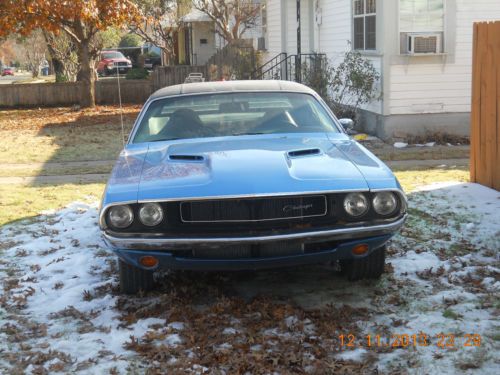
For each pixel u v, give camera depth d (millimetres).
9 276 5820
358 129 14625
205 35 38250
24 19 20047
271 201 4488
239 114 6059
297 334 4348
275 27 22672
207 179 4598
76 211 8180
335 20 16547
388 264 5652
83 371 3912
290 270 5711
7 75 70812
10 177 11016
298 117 6047
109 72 46938
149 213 4473
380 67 13094
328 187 4504
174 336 4352
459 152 11844
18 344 4355
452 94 13062
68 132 17359
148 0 30797
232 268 4555
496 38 8055
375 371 3779
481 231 6586
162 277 5562
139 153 5512
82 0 20109
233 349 4137
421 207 7633
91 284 5508
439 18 12797
